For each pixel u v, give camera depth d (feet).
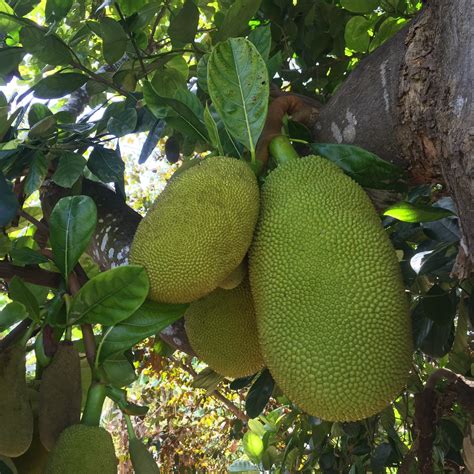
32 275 2.75
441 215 2.72
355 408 2.19
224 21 3.58
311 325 2.21
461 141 2.02
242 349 2.76
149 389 13.37
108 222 4.00
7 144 3.70
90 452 2.15
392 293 2.25
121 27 3.72
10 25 3.71
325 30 4.61
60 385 2.39
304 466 5.95
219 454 14.10
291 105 2.95
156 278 2.31
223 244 2.33
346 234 2.29
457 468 5.02
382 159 2.66
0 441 2.27
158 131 3.84
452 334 4.33
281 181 2.51
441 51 2.19
